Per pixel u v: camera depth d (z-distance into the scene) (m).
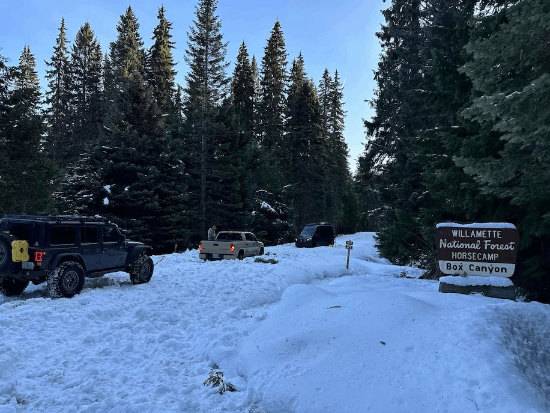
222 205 38.78
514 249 7.26
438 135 10.83
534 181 7.44
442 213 11.86
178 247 33.03
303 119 52.94
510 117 5.83
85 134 54.03
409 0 23.88
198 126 38.53
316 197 55.12
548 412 3.60
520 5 6.00
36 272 8.80
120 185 30.08
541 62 6.73
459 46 11.12
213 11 41.53
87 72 62.75
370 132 28.48
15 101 27.91
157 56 61.03
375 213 27.39
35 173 28.20
